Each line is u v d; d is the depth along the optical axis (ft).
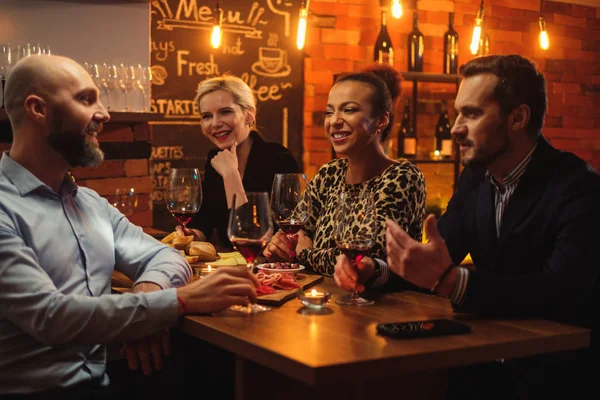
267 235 5.24
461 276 4.90
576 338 4.65
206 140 14.88
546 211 5.44
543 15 18.72
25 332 5.19
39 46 9.78
